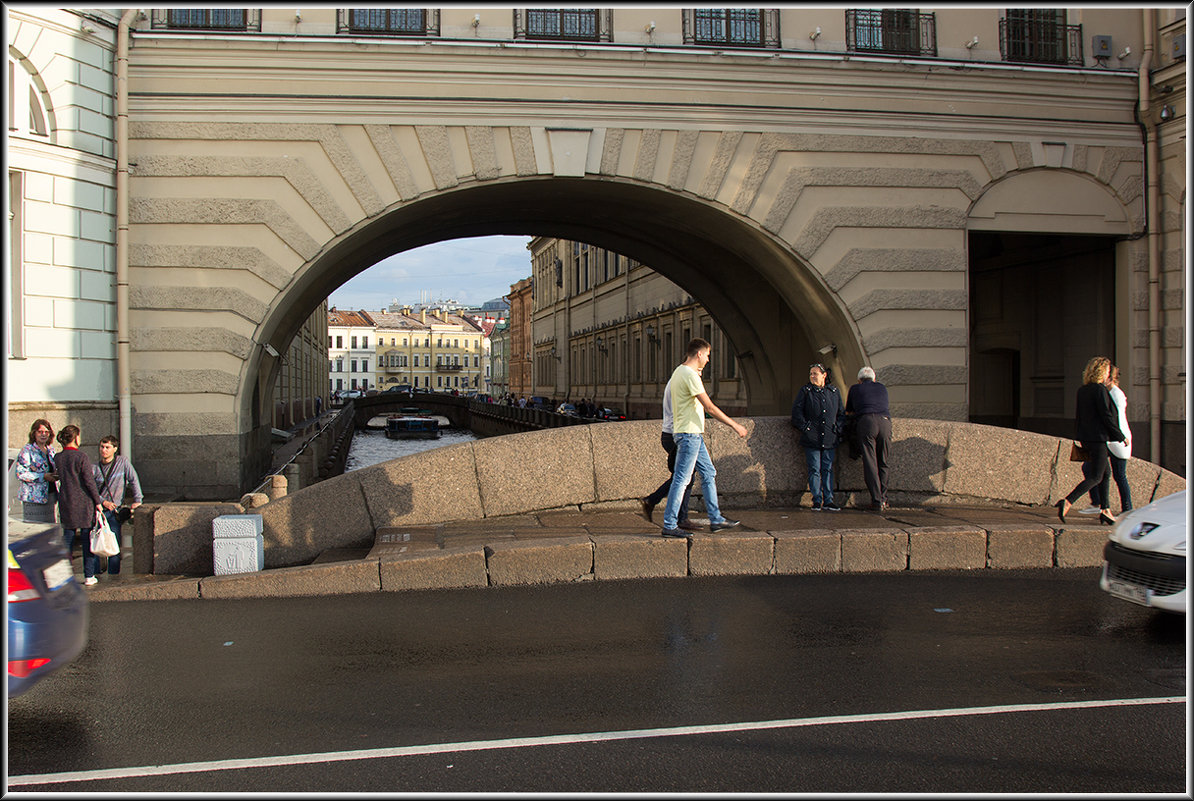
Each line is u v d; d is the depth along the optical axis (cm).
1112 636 632
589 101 1672
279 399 3478
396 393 8769
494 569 799
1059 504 945
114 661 589
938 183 1784
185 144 1555
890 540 853
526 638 632
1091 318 2048
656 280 4162
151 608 737
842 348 1847
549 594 764
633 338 4572
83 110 1452
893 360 1784
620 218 2228
